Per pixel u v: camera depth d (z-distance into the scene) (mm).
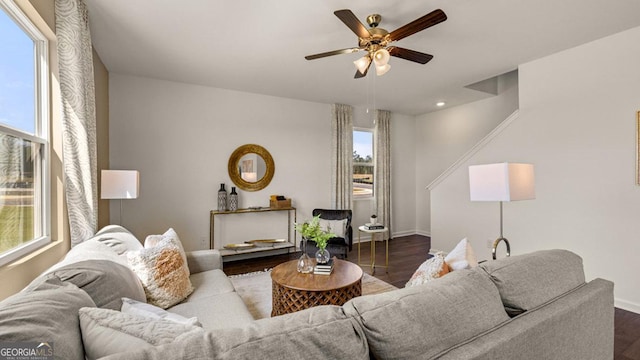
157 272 1762
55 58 1944
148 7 2279
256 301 2857
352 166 5430
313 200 5082
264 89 4383
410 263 4168
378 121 5742
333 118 5234
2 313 716
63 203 1982
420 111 5984
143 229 3846
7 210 1491
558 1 2234
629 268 2613
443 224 4316
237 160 4430
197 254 2551
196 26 2572
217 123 4301
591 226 2848
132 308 1096
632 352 2014
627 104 2645
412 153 6375
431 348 863
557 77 3119
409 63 3432
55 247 1847
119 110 3689
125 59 3256
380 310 877
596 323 1360
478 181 2088
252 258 4457
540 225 3223
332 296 2133
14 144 1558
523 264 1304
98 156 3121
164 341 733
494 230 3664
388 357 823
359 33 2221
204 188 4215
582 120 2922
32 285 1054
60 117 1972
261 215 4633
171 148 4004
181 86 4062
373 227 3930
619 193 2680
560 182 3070
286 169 4836
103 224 3254
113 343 740
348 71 3666
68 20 1976
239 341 665
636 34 2607
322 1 2227
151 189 3885
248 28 2613
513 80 4715
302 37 2787
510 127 3504
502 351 927
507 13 2398
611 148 2730
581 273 1469
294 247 4855
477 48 3033
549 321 1103
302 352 687
